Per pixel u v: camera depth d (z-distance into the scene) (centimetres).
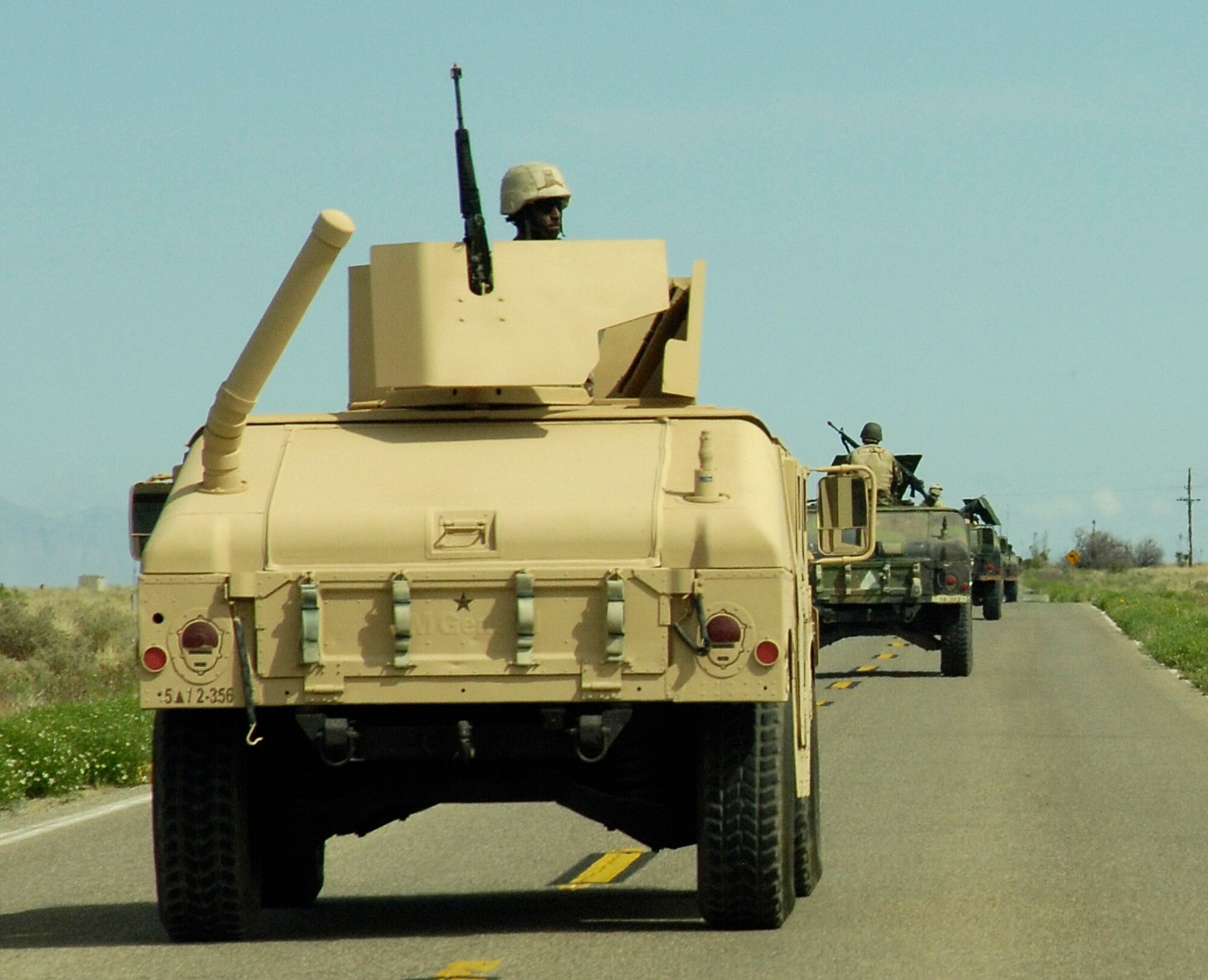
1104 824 5053
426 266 3612
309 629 3256
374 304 3631
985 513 19600
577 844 4953
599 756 3253
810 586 4084
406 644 3259
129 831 5422
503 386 3609
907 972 3097
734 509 3291
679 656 3244
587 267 3672
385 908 3966
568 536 3284
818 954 3253
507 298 3641
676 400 3800
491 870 4538
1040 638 15950
